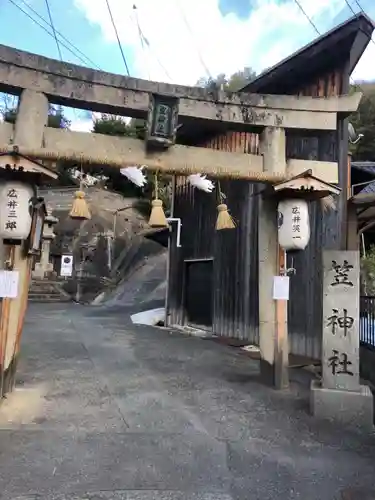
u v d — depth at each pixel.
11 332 5.07
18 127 4.74
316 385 4.75
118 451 3.55
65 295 21.44
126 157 5.13
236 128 5.85
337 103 5.75
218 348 8.88
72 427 4.09
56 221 23.34
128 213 28.39
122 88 5.12
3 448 3.56
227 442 3.83
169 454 3.53
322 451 3.68
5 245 4.86
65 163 5.04
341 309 4.63
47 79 4.86
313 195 5.38
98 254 23.97
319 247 7.75
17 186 4.50
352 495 2.93
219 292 10.77
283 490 2.97
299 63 8.09
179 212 12.90
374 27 6.74
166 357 7.82
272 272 6.05
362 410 4.37
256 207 9.61
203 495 2.86
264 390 5.62
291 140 8.61
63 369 6.59
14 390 5.25
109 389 5.53
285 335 5.84
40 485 2.94
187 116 5.39
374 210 7.57
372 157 21.27
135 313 15.71
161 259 24.61
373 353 6.15
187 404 4.96
